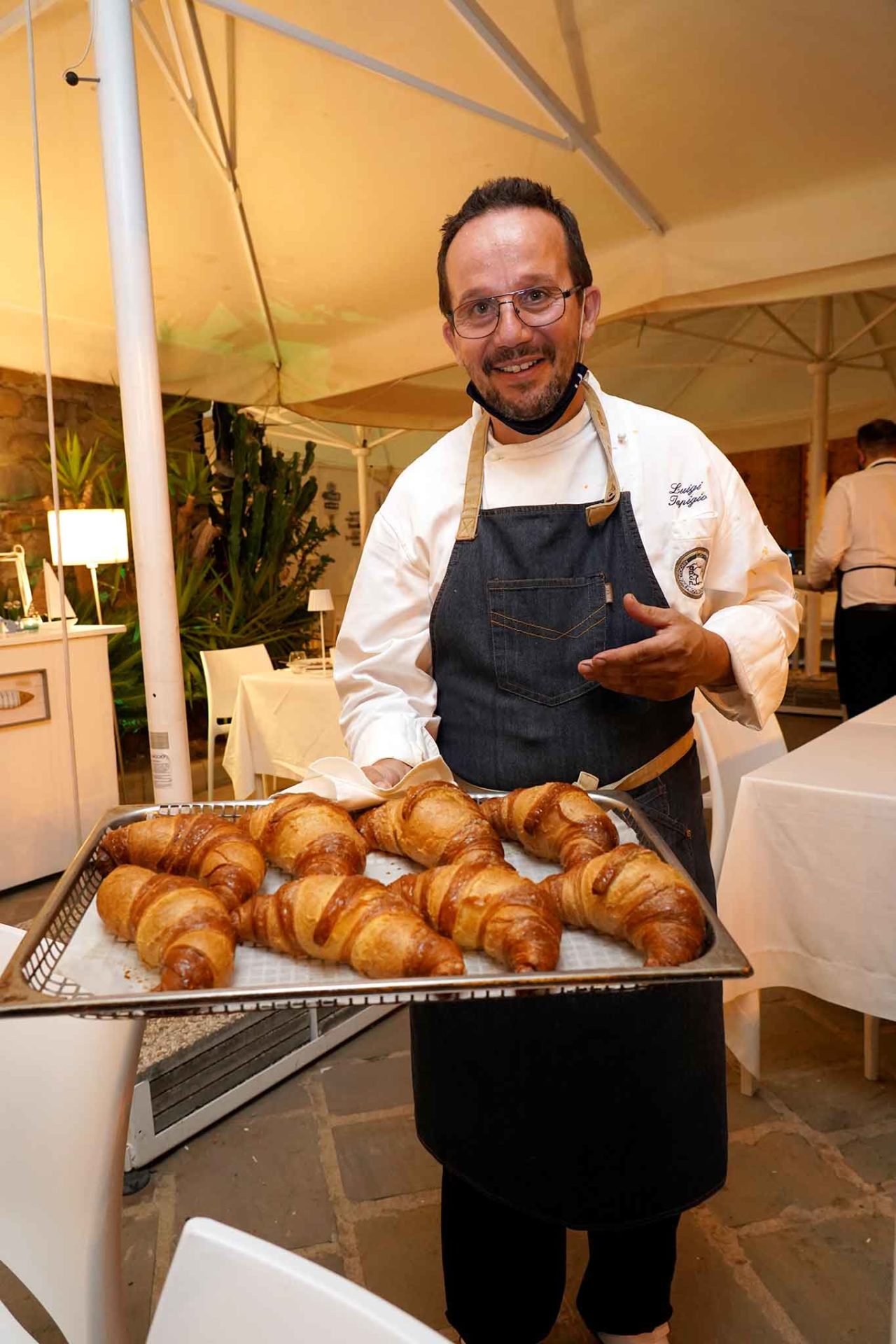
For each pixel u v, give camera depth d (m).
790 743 5.91
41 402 6.32
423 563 1.39
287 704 4.36
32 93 2.04
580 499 1.29
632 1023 1.20
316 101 3.06
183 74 3.02
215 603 7.11
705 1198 1.29
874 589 4.91
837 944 1.92
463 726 1.37
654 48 2.71
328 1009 2.57
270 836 1.07
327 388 5.01
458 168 3.42
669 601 1.27
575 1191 1.24
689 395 8.50
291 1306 0.56
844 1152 2.08
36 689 3.95
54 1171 0.96
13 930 1.09
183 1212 1.96
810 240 3.16
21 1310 1.74
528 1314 1.36
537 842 1.09
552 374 1.18
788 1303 1.68
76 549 4.48
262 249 3.96
